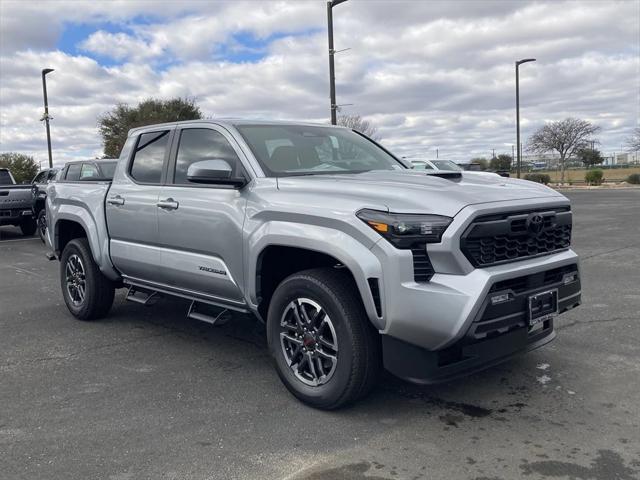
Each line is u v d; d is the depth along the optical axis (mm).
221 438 3525
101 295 6168
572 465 3117
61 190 6512
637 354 4840
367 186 3771
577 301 4188
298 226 3855
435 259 3432
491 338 3527
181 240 4801
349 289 3711
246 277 4273
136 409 3979
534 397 4020
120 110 38688
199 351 5246
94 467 3217
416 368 3514
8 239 15789
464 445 3369
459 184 3904
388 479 3031
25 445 3482
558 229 4090
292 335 4055
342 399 3723
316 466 3174
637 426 3555
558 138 48219
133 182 5449
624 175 54688
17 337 5801
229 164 4574
